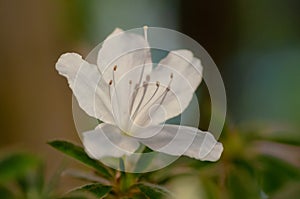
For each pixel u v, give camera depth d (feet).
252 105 3.29
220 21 3.17
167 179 1.23
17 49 2.05
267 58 3.38
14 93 2.05
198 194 1.23
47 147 1.76
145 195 1.15
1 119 2.04
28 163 1.30
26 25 2.05
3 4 2.03
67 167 1.34
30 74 2.06
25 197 1.28
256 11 3.30
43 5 2.07
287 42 3.56
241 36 3.26
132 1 3.09
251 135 1.39
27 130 2.05
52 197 1.24
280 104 3.34
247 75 3.31
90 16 2.74
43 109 2.07
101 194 1.15
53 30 2.10
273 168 1.35
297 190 1.34
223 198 1.28
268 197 1.34
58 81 2.09
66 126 2.09
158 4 3.16
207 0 3.14
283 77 3.39
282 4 3.37
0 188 1.28
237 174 1.29
